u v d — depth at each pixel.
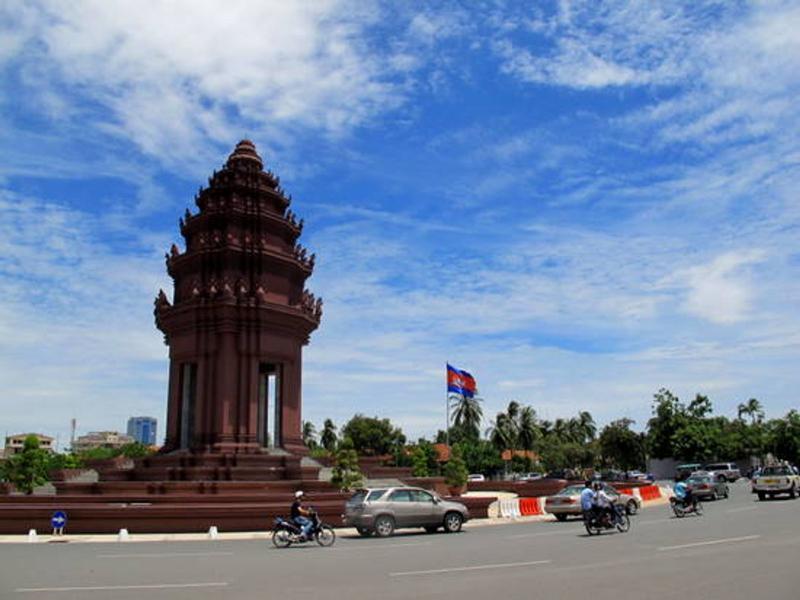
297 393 43.94
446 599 13.34
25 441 44.16
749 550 19.94
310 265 47.22
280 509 31.16
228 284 42.78
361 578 16.16
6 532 28.75
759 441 97.62
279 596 13.82
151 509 29.78
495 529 31.23
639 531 27.27
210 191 45.53
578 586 14.59
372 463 59.50
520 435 110.00
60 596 13.98
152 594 14.16
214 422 40.91
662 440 91.06
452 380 60.94
